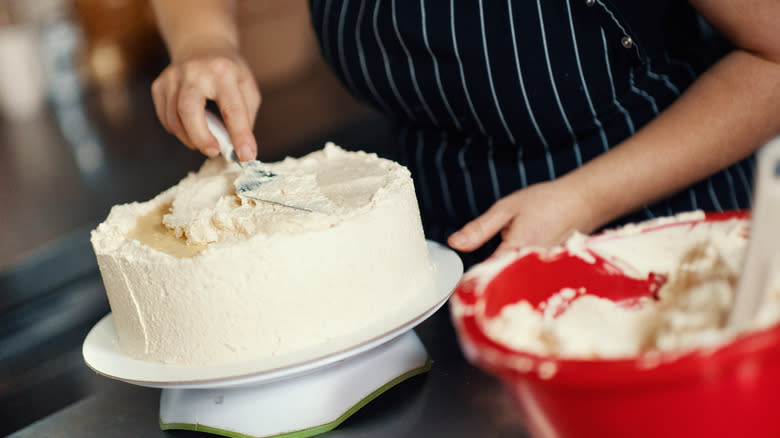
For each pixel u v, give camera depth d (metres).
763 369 0.39
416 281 0.81
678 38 1.04
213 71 0.98
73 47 2.74
